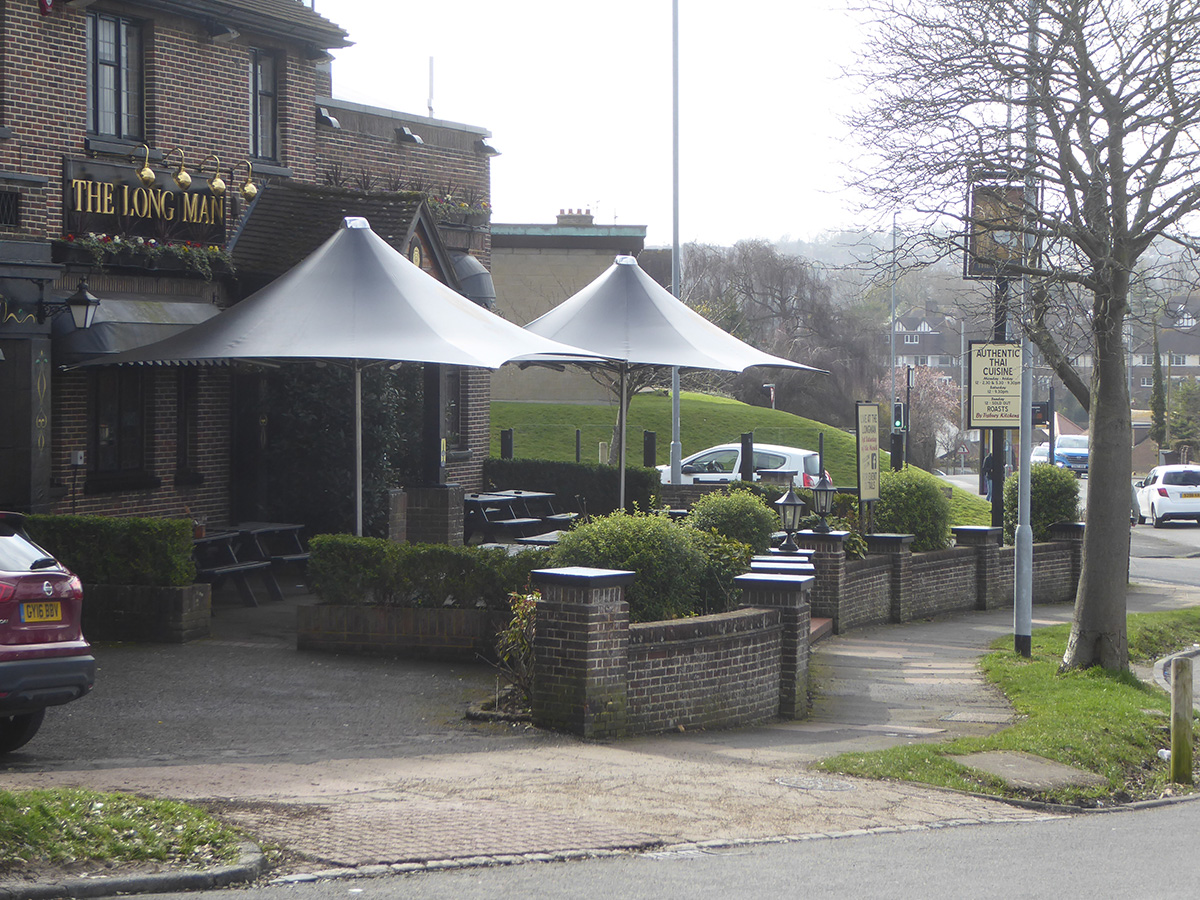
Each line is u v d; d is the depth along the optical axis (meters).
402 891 6.21
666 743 10.64
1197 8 13.62
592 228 40.53
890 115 14.86
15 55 16.28
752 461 28.55
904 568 20.28
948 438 82.75
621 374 21.42
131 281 17.59
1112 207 14.11
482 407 25.33
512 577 13.23
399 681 12.32
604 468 25.34
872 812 8.77
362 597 13.56
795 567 13.30
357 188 21.86
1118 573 14.91
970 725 12.34
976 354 19.88
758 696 12.16
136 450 18.08
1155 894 6.80
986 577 22.50
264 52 20.34
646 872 6.82
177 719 10.54
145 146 17.81
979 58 14.38
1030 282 14.30
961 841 8.13
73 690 8.70
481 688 12.12
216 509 19.09
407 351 14.81
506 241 40.69
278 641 14.16
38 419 15.60
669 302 21.73
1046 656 16.50
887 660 16.25
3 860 6.11
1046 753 11.01
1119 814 9.62
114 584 14.00
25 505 15.51
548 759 9.59
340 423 18.88
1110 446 14.85
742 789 9.09
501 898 6.14
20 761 8.89
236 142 19.58
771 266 66.38
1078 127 14.18
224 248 18.83
